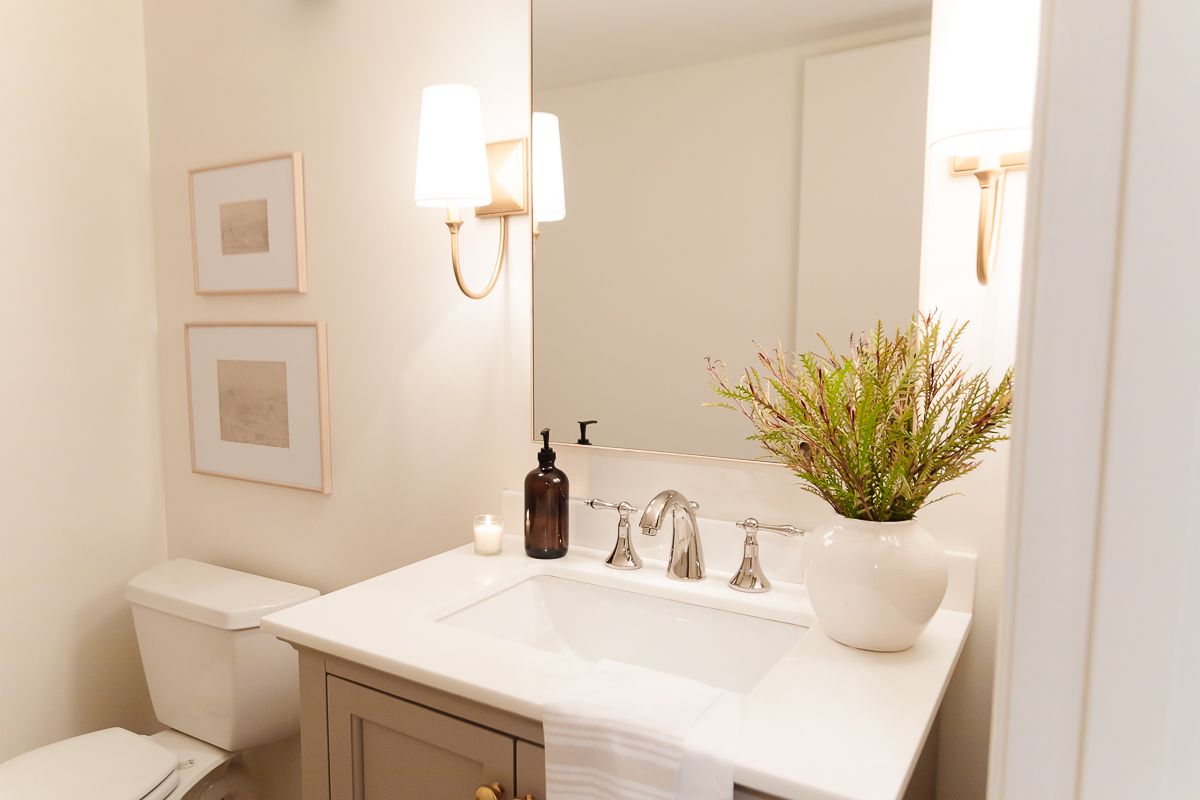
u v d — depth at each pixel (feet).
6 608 6.12
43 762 5.09
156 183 6.91
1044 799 1.50
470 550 4.89
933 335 3.20
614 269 4.55
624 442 4.61
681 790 2.54
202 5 6.38
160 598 5.90
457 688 3.10
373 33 5.44
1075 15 1.36
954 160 3.58
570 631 4.40
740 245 4.12
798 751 2.55
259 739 5.82
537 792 3.04
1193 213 1.31
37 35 6.10
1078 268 1.39
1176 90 1.30
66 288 6.39
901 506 3.27
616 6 4.42
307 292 5.97
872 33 3.70
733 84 4.09
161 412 7.13
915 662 3.22
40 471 6.28
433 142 4.41
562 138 4.68
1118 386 1.37
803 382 3.38
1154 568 1.37
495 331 5.08
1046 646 1.47
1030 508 1.47
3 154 5.94
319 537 6.12
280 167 5.95
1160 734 1.39
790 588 4.12
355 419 5.81
